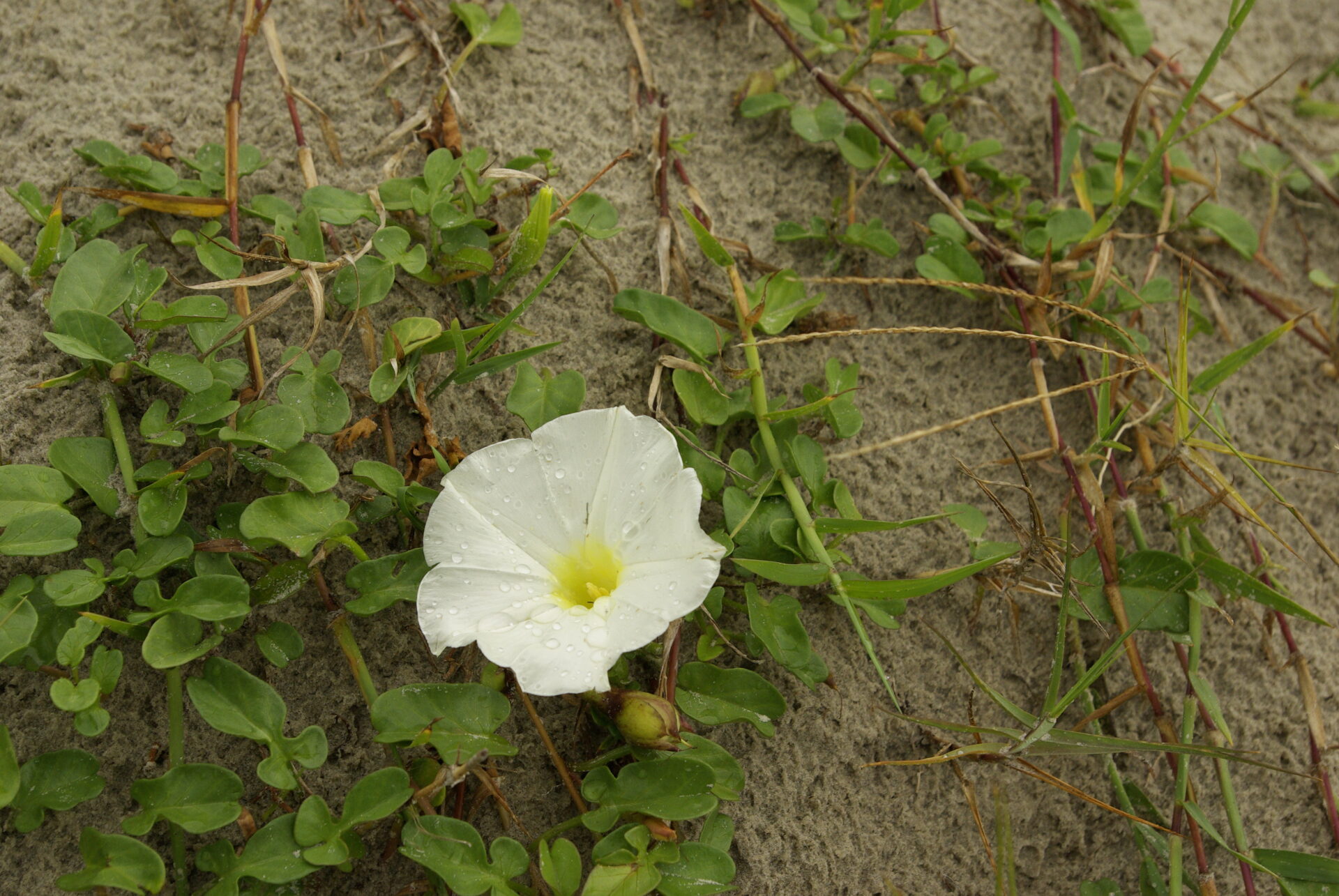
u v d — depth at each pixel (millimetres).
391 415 320
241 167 326
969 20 395
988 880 326
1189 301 367
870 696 326
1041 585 326
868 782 322
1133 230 384
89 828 272
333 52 351
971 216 361
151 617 285
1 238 323
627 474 292
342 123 344
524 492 292
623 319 338
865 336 353
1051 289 358
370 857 297
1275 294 392
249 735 281
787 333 347
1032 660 340
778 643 304
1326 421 382
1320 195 409
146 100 339
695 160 361
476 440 324
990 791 329
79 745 294
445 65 349
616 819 289
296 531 293
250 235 328
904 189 369
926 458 347
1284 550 363
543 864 283
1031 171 384
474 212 335
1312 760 346
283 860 278
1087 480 333
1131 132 352
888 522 304
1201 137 406
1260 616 353
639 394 334
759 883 310
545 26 365
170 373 297
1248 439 374
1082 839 333
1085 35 403
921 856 323
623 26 369
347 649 302
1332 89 441
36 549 282
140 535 294
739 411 325
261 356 318
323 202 321
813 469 319
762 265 350
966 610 338
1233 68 427
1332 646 360
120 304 302
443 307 330
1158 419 352
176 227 328
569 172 350
